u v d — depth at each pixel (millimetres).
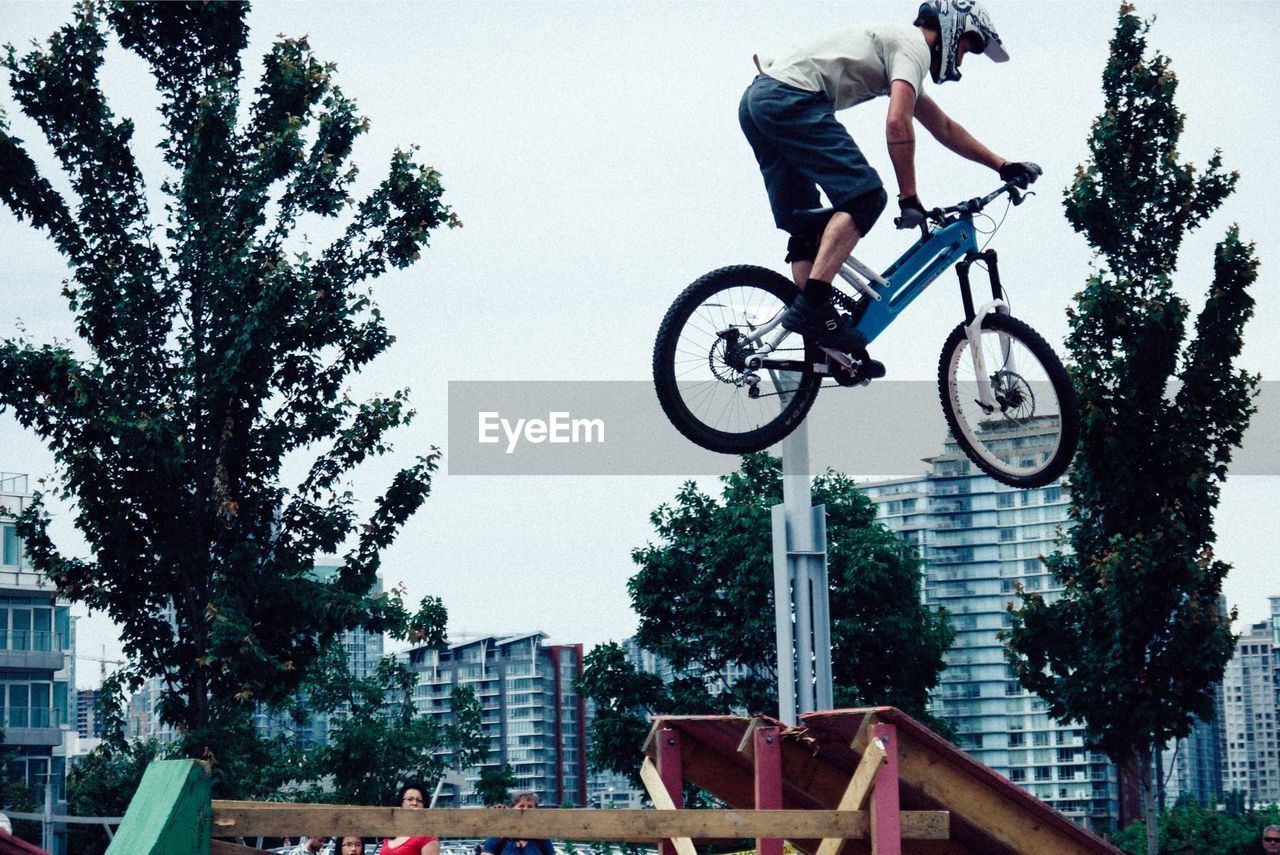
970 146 5352
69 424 16453
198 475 17109
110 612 17047
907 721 4637
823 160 4977
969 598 89438
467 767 37875
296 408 17422
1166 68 16500
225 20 17891
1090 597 16297
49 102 17078
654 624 31641
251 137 18125
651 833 4039
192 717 17094
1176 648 15641
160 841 3434
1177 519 15688
